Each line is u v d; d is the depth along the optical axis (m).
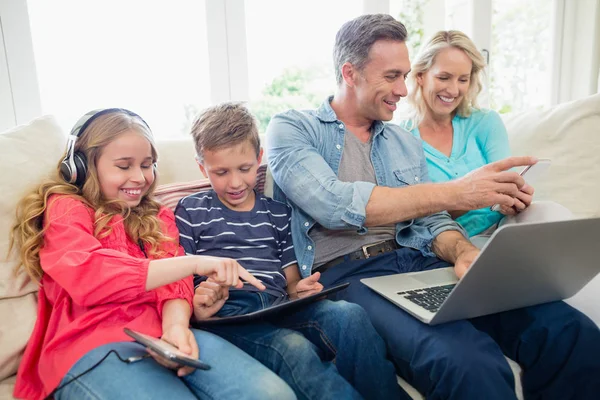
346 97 1.27
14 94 1.55
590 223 0.77
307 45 1.92
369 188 1.08
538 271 0.84
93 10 1.62
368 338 0.90
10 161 0.98
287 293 1.13
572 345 0.92
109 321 0.87
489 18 2.13
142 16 1.68
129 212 1.00
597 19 2.24
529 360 0.98
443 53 1.47
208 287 0.95
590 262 0.89
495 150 1.52
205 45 1.77
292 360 0.85
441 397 0.83
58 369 0.80
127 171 0.98
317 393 0.82
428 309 0.92
